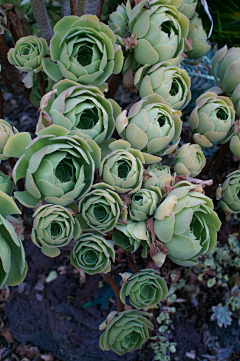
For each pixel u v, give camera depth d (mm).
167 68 431
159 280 423
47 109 407
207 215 405
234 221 605
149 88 428
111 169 394
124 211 396
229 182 454
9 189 412
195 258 407
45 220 371
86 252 406
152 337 540
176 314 565
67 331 535
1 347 563
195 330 556
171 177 411
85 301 556
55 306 553
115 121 436
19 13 496
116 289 468
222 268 579
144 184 417
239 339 545
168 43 433
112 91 529
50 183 365
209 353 547
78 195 403
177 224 385
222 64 484
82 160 383
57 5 587
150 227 399
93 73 409
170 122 415
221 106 444
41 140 375
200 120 448
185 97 441
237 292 549
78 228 391
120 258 589
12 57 448
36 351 559
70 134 391
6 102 735
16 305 562
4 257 350
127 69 464
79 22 409
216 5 655
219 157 547
